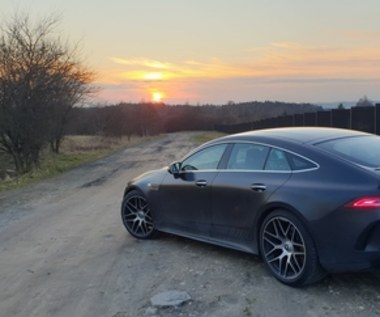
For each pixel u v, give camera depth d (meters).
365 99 30.44
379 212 3.95
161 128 97.12
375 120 16.02
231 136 5.77
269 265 4.90
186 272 5.35
